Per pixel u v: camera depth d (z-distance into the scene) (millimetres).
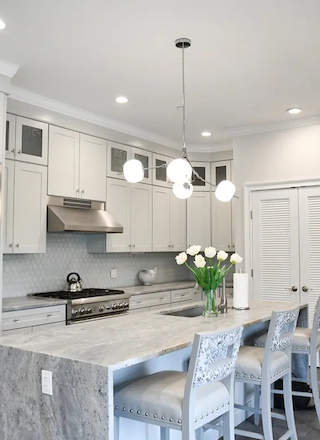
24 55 3293
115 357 1896
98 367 1784
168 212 5965
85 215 4605
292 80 3834
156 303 5391
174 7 2646
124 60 3400
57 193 4387
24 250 4055
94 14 2721
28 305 3805
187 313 3605
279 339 2662
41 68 3541
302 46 3184
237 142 5461
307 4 2629
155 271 6270
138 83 3881
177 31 2943
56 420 1904
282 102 4414
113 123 5020
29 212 4113
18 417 2053
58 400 1902
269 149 5223
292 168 5055
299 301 4977
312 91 4109
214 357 2014
